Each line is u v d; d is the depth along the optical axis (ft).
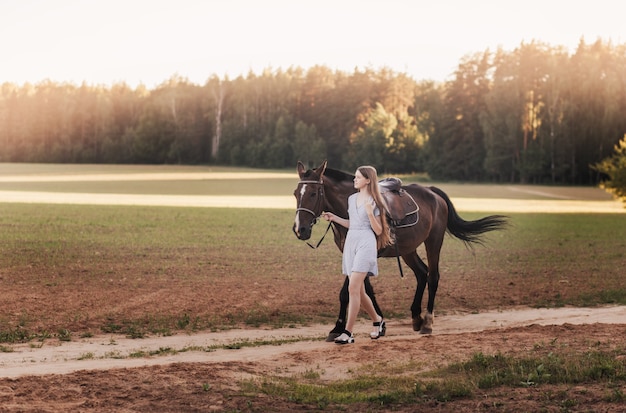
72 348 32.32
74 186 232.73
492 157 330.54
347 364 26.17
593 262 71.20
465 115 353.10
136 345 33.40
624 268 66.49
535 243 90.79
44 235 83.56
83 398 20.48
